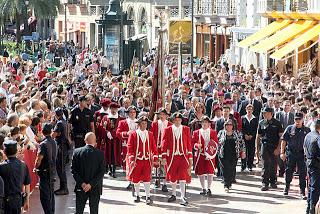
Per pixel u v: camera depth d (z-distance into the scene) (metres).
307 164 35.19
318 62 78.44
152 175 41.75
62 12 173.88
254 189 41.81
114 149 44.34
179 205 37.94
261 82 63.16
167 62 81.94
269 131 41.31
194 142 40.03
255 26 99.50
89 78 62.34
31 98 45.12
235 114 45.62
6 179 28.47
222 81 58.12
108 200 38.75
